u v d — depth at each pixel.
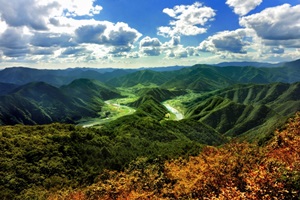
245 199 27.12
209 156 62.81
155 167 72.12
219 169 42.25
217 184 40.56
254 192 27.27
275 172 28.34
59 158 102.06
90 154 116.69
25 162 93.94
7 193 74.31
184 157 96.50
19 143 105.88
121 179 63.28
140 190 55.28
